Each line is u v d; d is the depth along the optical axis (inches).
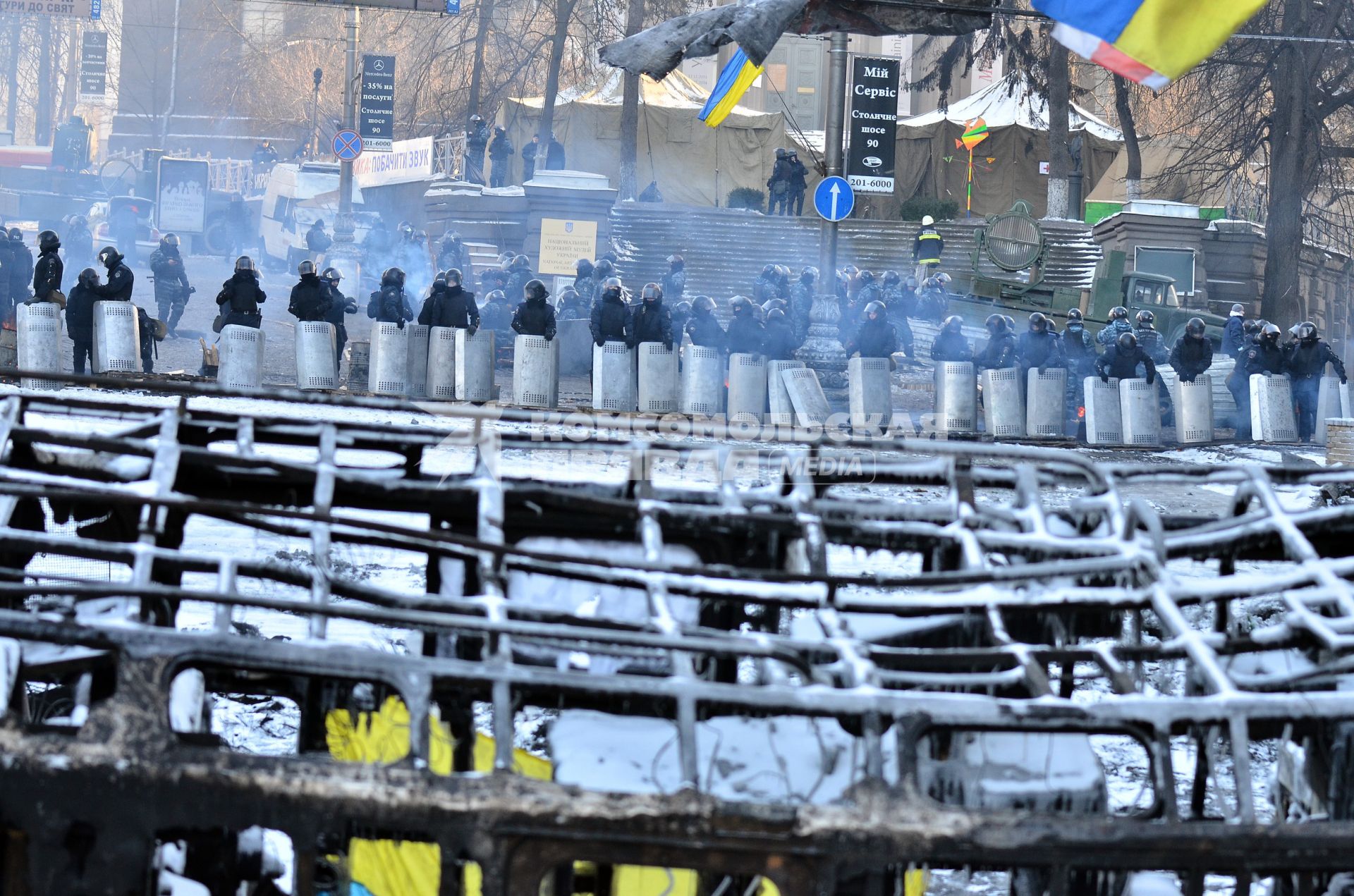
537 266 5511.8
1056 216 7327.8
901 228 7017.7
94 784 774.5
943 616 1015.0
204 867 932.6
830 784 876.6
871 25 2123.5
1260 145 6338.6
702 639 851.4
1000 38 7691.9
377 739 999.0
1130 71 1834.4
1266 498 1009.5
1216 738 928.9
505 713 811.4
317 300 3444.9
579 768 860.0
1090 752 922.7
